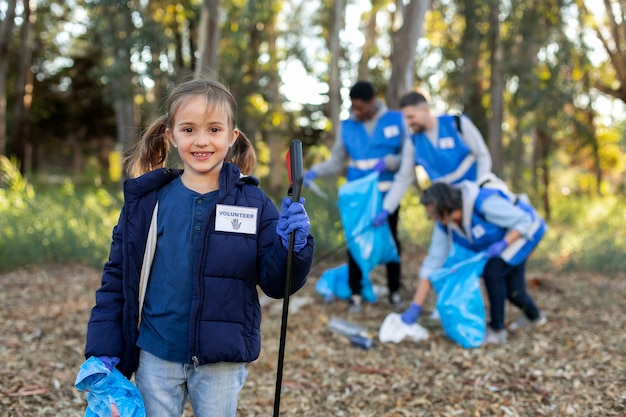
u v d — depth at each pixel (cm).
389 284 568
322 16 1870
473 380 375
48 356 400
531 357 412
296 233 197
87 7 1052
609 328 479
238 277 201
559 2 1334
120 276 203
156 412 203
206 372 202
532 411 330
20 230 731
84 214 852
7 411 316
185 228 202
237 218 202
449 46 1688
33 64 2256
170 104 204
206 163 201
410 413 332
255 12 1265
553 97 1337
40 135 2608
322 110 1834
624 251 817
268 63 1672
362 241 525
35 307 519
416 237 961
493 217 439
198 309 196
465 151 482
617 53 1546
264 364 402
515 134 1633
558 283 677
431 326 489
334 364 405
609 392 347
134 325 201
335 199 775
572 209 1529
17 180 920
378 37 2036
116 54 1062
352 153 553
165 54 1096
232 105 207
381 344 446
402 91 905
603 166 2369
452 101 1838
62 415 318
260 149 1878
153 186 205
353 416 331
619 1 1456
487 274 450
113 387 193
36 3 1773
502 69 1330
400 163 539
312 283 651
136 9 1047
